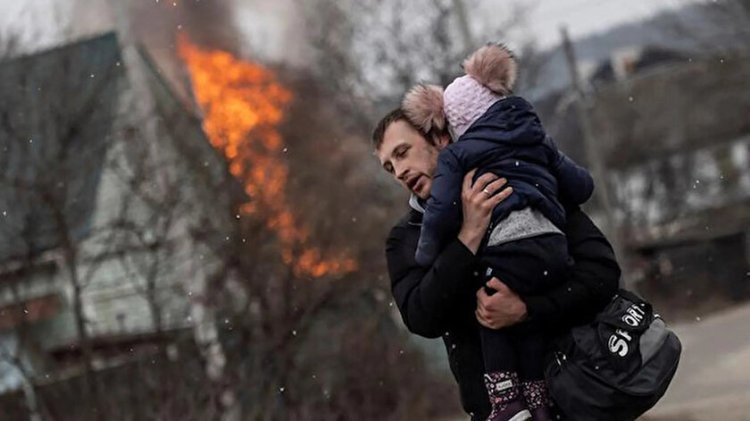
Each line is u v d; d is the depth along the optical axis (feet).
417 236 14.42
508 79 13.96
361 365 49.65
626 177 216.13
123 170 51.88
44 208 48.65
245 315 46.37
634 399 13.08
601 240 14.06
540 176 13.56
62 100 50.52
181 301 55.83
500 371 13.56
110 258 50.24
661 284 148.77
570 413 13.34
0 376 50.90
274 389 44.45
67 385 43.04
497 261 13.30
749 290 145.59
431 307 13.60
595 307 13.69
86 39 55.72
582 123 136.87
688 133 216.74
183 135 54.60
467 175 13.52
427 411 56.59
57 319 58.95
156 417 40.57
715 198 211.20
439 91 14.26
